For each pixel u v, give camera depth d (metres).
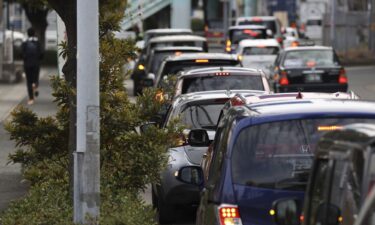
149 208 22.19
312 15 124.62
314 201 12.16
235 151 15.83
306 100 17.41
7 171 34.66
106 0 24.39
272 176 15.48
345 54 118.62
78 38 19.56
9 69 78.81
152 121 24.58
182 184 25.36
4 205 27.34
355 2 130.25
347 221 11.01
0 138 43.25
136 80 69.50
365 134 11.09
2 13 78.88
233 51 90.88
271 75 66.44
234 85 36.12
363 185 10.54
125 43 24.39
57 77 23.25
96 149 19.75
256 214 15.36
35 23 115.06
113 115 23.20
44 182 23.45
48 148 24.23
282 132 15.84
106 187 22.12
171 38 75.75
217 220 15.48
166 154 23.55
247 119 16.02
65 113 23.91
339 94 24.36
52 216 20.83
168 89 26.89
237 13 168.38
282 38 118.12
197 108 27.78
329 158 11.73
